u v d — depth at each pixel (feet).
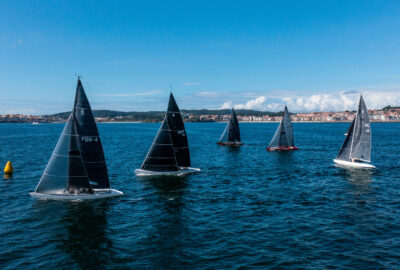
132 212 88.89
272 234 72.79
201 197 106.01
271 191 114.83
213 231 74.74
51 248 65.16
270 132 624.18
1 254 62.03
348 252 63.26
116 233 73.36
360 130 167.43
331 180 134.62
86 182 99.60
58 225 78.07
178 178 137.59
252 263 58.70
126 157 209.97
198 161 195.00
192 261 59.57
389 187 120.47
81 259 60.39
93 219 82.58
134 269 56.54
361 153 168.25
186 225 78.74
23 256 61.41
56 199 99.09
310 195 108.68
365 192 112.68
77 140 98.02
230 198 104.83
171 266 57.62
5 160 185.16
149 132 637.71
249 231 74.69
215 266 57.62
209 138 427.74
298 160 198.90
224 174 148.66
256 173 152.15
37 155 211.00
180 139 152.87
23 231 74.13
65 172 98.58
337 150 258.16
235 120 302.04
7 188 114.73
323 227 77.20
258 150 260.01
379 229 75.72
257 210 91.35
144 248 65.26
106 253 62.95
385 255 61.82
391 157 209.97
